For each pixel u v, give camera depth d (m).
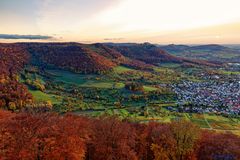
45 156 50.09
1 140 52.62
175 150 62.38
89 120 78.56
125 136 64.50
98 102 185.25
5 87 184.50
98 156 57.16
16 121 66.94
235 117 154.00
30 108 152.25
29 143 52.47
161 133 66.69
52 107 163.50
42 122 66.56
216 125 135.75
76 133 60.59
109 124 69.75
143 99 195.62
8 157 48.09
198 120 144.38
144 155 62.09
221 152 62.75
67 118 78.06
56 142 54.31
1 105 150.38
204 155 62.94
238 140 70.06
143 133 69.25
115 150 58.50
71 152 52.75
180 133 64.38
